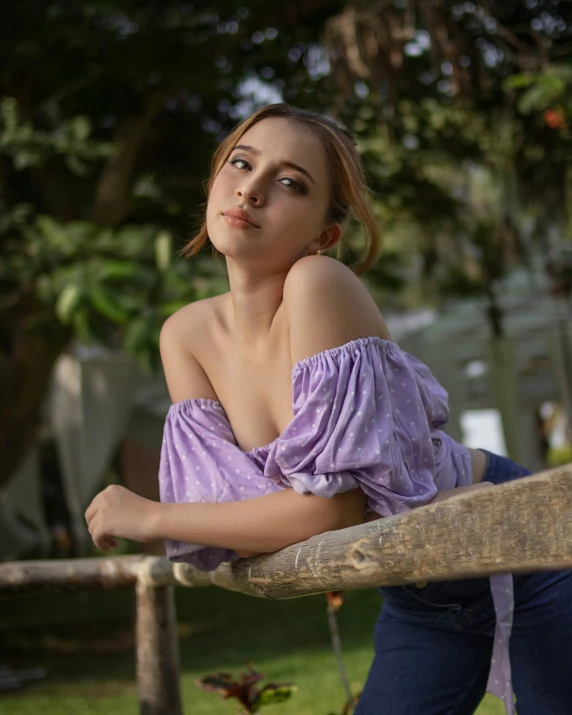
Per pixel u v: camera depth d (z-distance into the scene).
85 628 7.47
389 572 0.94
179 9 6.93
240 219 1.31
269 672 5.01
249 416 1.39
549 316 11.16
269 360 1.36
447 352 11.03
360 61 5.68
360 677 4.57
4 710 4.52
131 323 5.05
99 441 10.17
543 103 5.89
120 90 7.49
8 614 8.52
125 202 7.51
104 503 1.33
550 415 19.70
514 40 6.24
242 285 1.36
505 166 7.16
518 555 0.80
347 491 1.22
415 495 1.24
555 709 1.39
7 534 13.38
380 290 9.60
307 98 6.95
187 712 3.98
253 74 7.38
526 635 1.40
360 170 1.37
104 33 6.39
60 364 11.59
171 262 5.52
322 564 1.06
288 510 1.22
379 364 1.24
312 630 6.61
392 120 6.75
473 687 1.49
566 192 6.97
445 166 8.44
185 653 6.05
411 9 5.58
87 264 5.59
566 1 6.74
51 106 7.88
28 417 7.86
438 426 1.43
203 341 1.45
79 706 4.56
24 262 5.86
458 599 1.43
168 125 7.91
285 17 6.96
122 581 1.96
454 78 5.64
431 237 9.58
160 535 1.28
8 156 7.36
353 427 1.19
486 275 10.12
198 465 1.37
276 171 1.32
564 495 0.76
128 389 10.34
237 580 1.35
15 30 6.09
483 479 1.47
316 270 1.26
